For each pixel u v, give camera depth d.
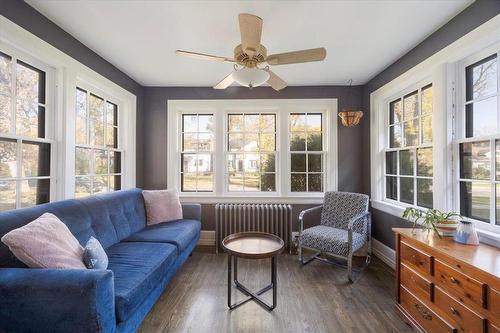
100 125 2.85
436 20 1.95
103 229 2.06
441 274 1.49
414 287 1.73
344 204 2.95
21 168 1.89
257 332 1.70
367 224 2.77
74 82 2.24
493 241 1.64
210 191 3.63
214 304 2.02
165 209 2.89
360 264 2.85
